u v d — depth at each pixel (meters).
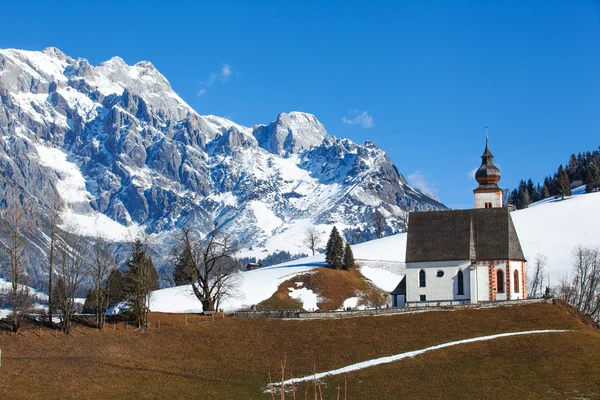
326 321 133.00
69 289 135.50
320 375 111.94
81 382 106.62
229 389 107.50
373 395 104.06
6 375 106.38
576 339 121.00
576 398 100.94
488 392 103.62
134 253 139.38
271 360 118.19
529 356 115.06
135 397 103.31
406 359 116.31
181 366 115.38
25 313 133.75
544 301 138.25
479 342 121.38
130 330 127.75
